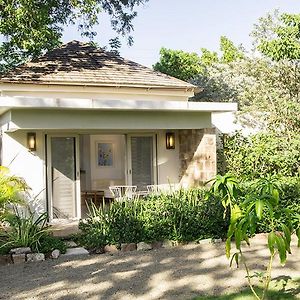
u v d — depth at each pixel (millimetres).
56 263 9461
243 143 16969
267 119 18812
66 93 15008
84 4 15414
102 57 17703
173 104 13703
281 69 19719
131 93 15953
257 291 6965
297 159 16312
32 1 14422
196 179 15484
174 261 9297
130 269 8734
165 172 16016
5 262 9594
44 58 16828
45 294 7273
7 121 12797
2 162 13898
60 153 14227
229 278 7887
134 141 15602
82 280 8047
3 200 11289
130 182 15477
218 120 17359
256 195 5199
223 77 21781
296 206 11727
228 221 11383
